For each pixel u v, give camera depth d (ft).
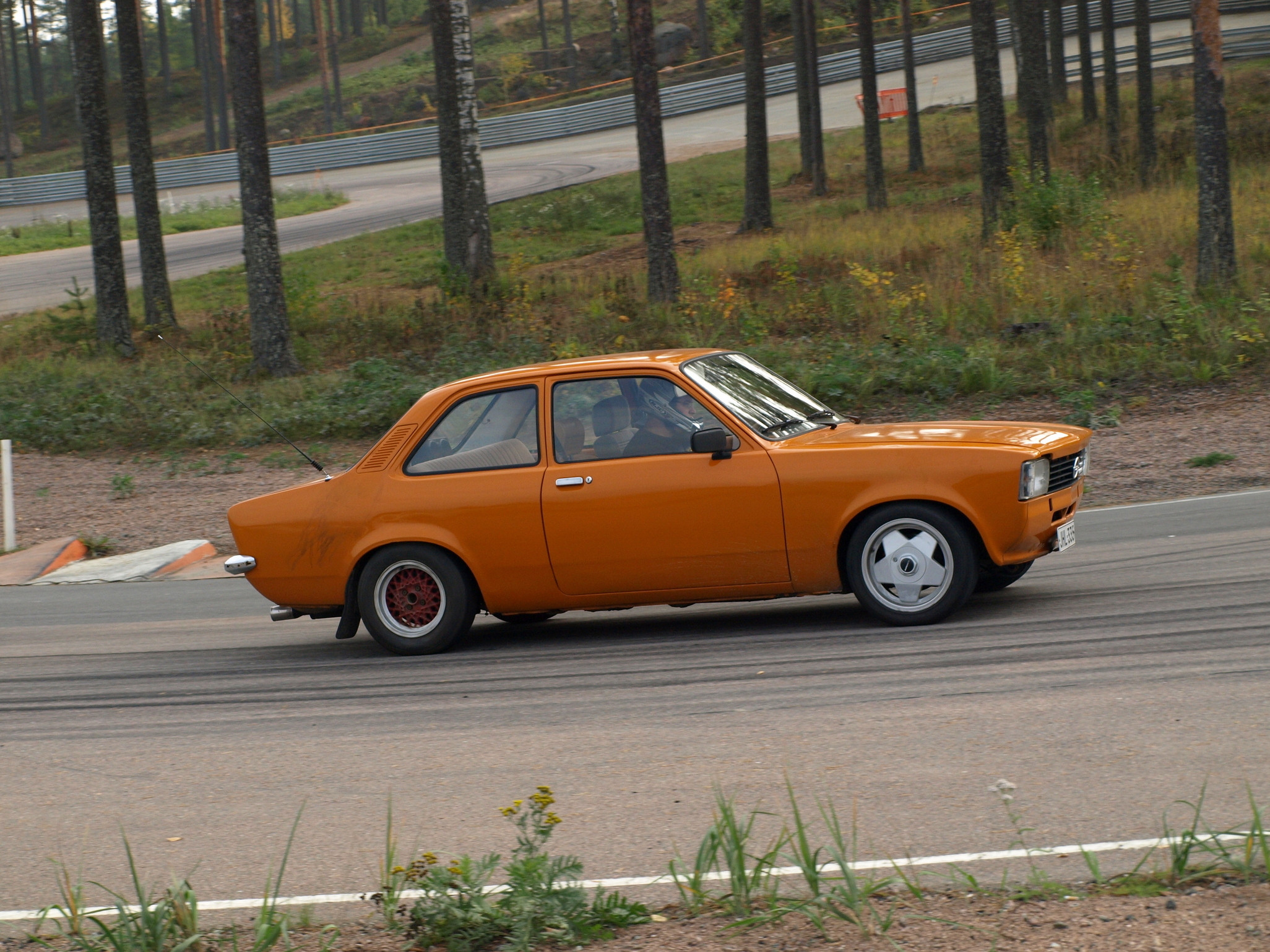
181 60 505.66
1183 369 69.31
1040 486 28.25
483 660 30.22
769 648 28.45
